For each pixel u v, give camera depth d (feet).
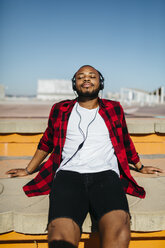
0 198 6.14
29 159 9.99
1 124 10.12
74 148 5.74
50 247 4.02
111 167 5.55
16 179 7.54
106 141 5.84
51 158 6.39
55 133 6.11
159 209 5.52
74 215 4.45
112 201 4.56
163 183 7.25
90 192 4.98
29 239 5.61
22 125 10.21
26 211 5.43
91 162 5.52
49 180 6.35
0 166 8.93
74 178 5.16
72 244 4.01
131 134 10.47
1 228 5.32
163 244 5.84
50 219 4.40
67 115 6.00
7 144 10.43
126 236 4.04
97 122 5.88
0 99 114.32
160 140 10.51
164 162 9.46
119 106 6.31
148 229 5.40
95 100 6.06
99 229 4.37
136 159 7.26
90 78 5.87
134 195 6.26
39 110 33.04
